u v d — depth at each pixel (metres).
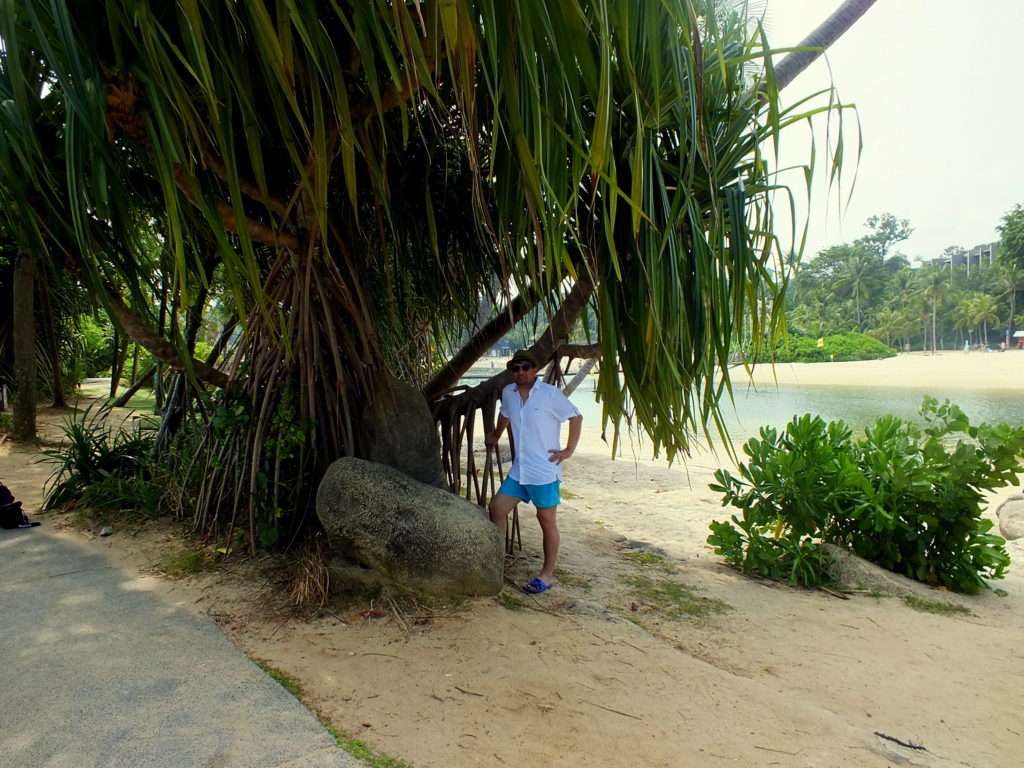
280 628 2.60
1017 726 2.38
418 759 1.80
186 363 2.57
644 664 2.58
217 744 1.78
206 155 2.03
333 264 3.20
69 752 1.71
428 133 3.04
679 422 2.88
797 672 2.76
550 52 1.54
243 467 3.49
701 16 2.46
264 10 1.37
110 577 3.10
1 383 9.75
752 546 4.25
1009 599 4.16
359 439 3.50
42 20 1.55
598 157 1.48
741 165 2.87
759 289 2.80
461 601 2.98
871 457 4.57
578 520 5.72
